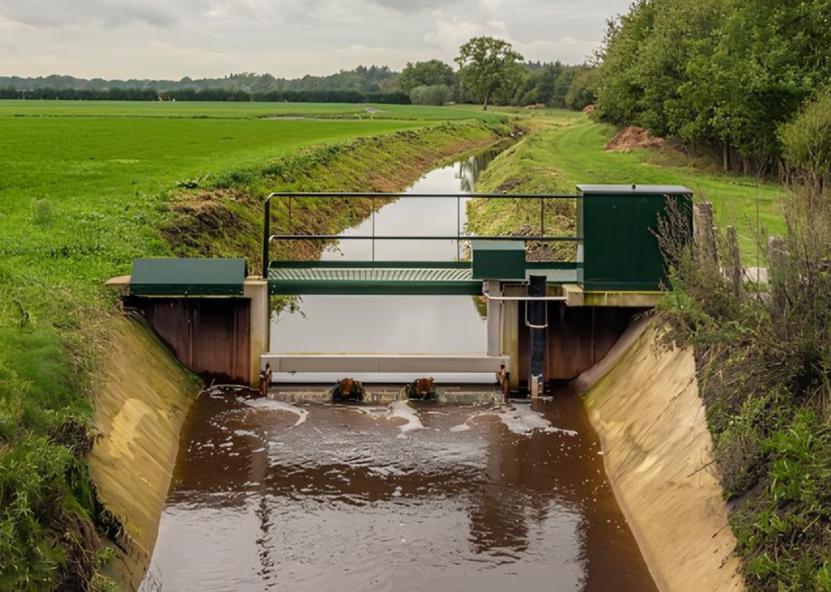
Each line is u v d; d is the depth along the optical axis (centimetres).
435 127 9056
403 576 1167
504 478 1471
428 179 6172
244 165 3738
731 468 1112
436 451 1584
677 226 1675
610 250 1766
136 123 8306
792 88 3631
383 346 2319
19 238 2120
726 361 1267
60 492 978
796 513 962
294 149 4947
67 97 19600
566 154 5700
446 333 2473
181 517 1327
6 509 881
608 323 1905
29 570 858
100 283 1853
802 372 1113
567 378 1923
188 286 1842
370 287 1912
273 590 1128
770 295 1212
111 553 1024
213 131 7300
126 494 1259
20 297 1547
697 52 4588
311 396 1864
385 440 1638
